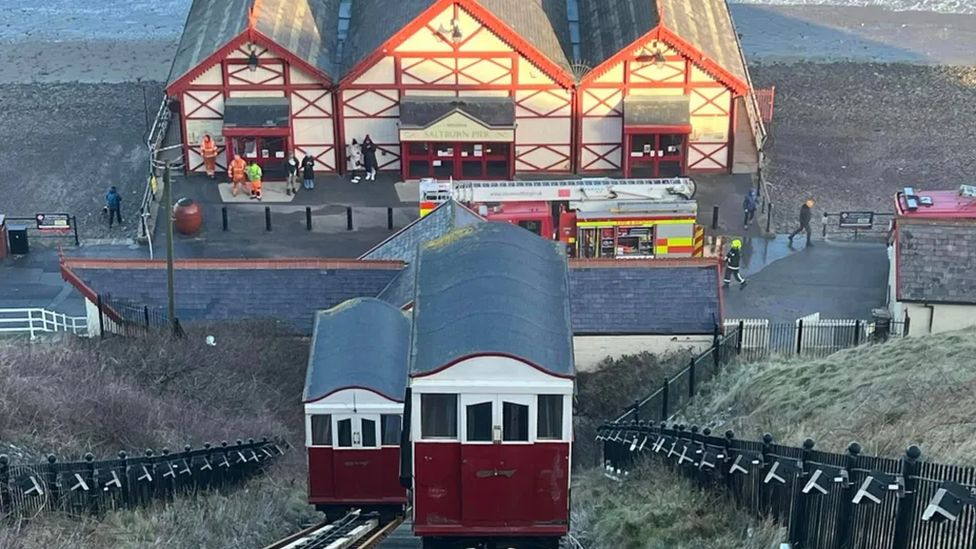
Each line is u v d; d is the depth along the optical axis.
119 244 46.44
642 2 51.31
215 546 20.80
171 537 20.61
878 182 52.97
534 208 42.03
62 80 67.06
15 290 42.78
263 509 23.25
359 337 25.62
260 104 49.84
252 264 36.81
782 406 27.12
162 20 80.00
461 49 49.41
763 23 75.88
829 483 17.08
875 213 47.34
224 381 32.06
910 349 28.75
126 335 34.50
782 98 61.97
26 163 55.47
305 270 36.69
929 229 37.69
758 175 50.75
